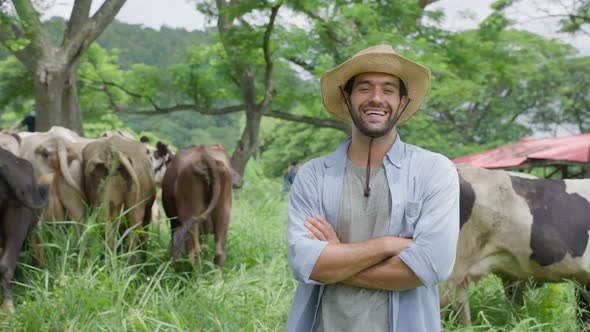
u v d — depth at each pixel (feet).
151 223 24.97
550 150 42.04
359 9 51.11
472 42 59.41
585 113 87.15
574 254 16.15
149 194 22.63
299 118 66.08
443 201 7.76
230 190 22.63
